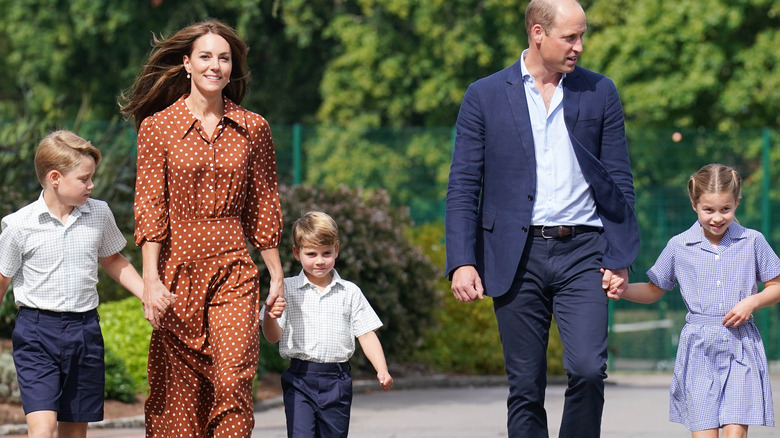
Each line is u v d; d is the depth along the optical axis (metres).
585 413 13.79
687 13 57.22
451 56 60.62
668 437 21.38
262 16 65.44
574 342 13.75
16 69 73.00
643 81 58.16
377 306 31.69
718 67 56.81
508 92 14.23
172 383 14.11
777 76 56.78
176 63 14.33
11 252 14.51
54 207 14.64
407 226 36.56
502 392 31.03
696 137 43.59
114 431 22.50
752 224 43.94
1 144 31.61
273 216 14.29
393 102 62.66
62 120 32.97
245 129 14.07
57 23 68.56
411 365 34.47
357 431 22.42
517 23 61.69
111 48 67.62
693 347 14.95
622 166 14.16
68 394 14.59
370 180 47.50
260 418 24.59
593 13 60.28
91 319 14.77
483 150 14.41
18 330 14.54
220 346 13.67
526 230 14.01
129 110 14.58
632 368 43.59
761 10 58.72
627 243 13.88
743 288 14.88
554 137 14.08
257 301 13.99
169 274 13.84
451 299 36.53
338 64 62.81
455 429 22.69
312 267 14.96
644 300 15.80
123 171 31.91
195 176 13.77
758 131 43.41
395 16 64.06
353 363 31.81
